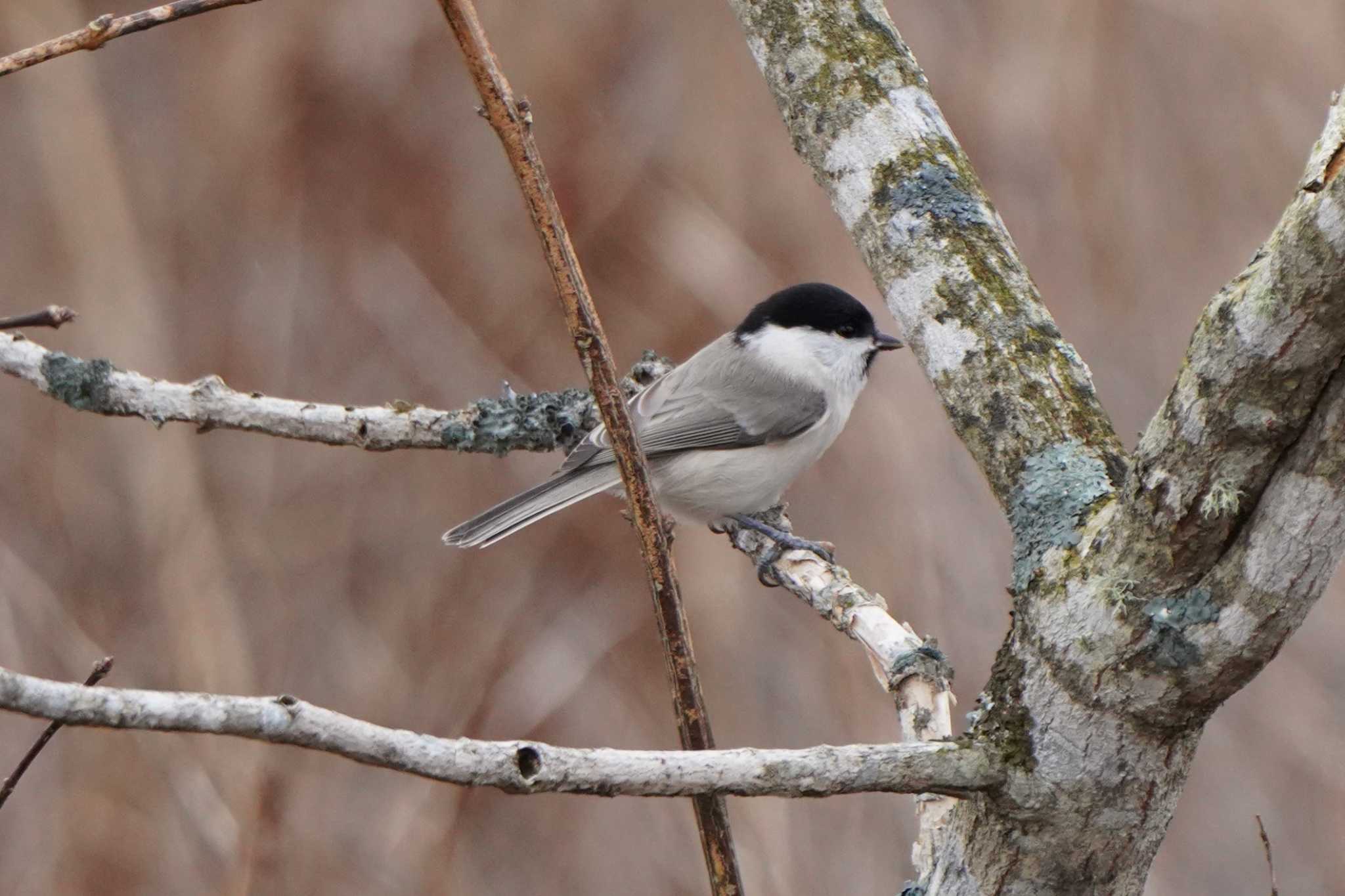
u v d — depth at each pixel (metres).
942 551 10.62
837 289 9.66
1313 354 3.22
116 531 11.31
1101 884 3.92
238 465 11.96
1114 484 4.03
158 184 12.77
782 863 9.68
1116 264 11.88
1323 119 12.19
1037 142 12.03
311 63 12.61
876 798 10.12
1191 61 12.33
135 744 10.10
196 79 12.88
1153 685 3.65
